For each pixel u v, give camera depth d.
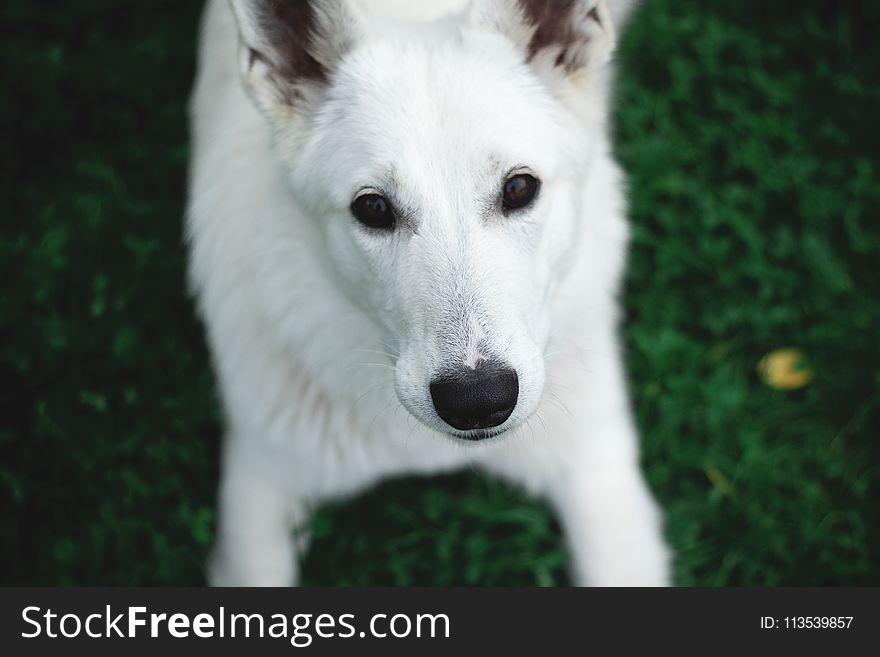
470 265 0.72
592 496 0.88
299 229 0.79
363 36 0.75
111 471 0.93
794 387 0.98
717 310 1.01
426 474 0.93
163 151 1.09
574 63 0.77
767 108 1.10
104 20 1.14
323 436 0.86
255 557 0.88
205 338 0.99
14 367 0.96
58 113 1.10
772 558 0.92
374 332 0.81
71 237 1.03
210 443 0.97
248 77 0.75
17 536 0.91
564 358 0.84
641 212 1.04
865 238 1.04
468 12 0.75
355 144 0.74
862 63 1.12
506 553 0.92
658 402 0.97
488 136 0.72
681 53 1.12
